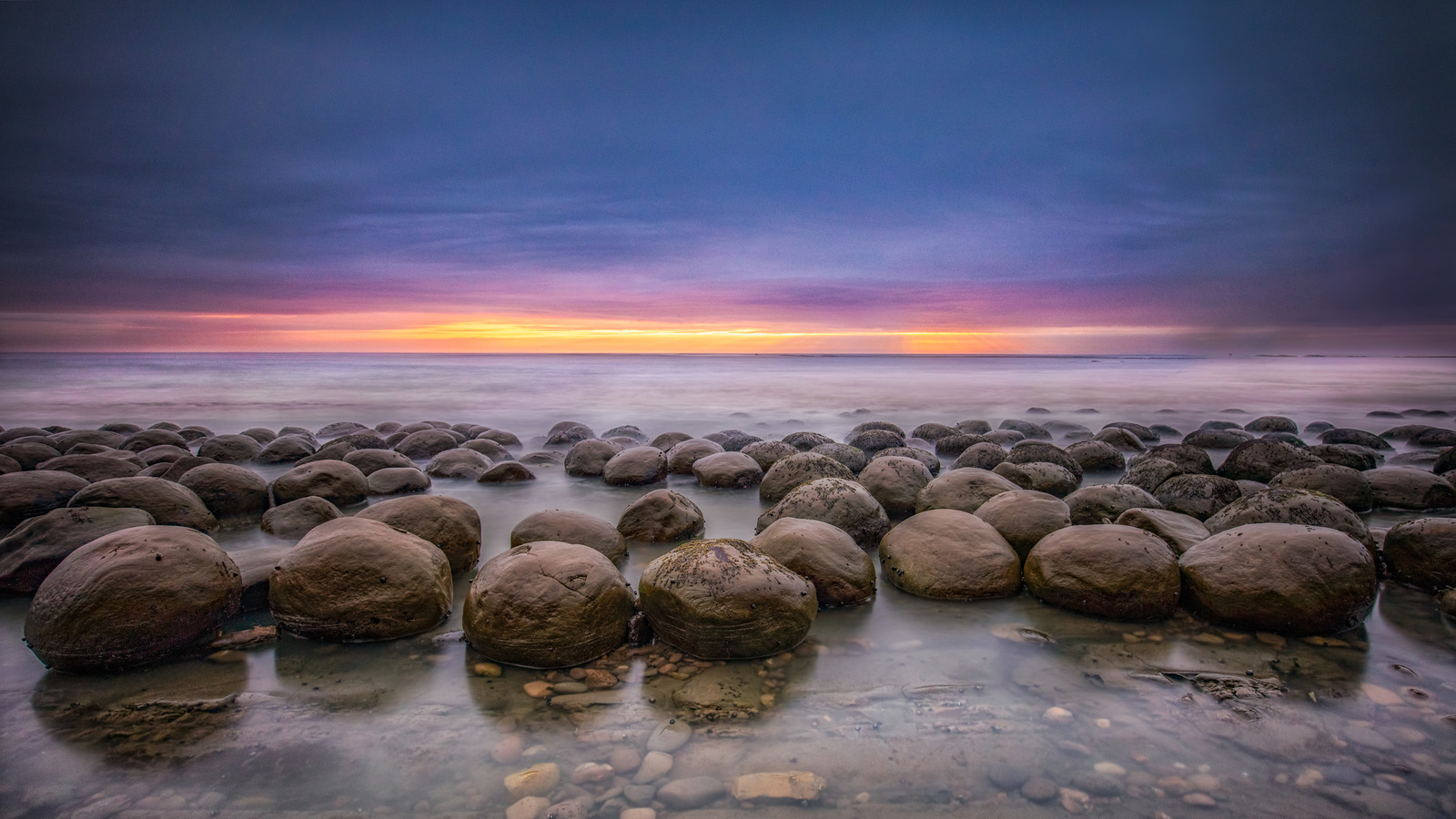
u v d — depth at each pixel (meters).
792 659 4.84
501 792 3.46
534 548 5.15
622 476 10.81
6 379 34.28
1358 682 4.46
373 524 5.50
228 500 8.30
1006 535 6.64
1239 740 3.86
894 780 3.54
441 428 16.23
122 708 4.20
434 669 4.68
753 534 8.30
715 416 21.36
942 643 5.07
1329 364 58.34
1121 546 5.54
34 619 4.66
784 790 3.47
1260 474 10.61
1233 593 5.20
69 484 8.05
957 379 36.97
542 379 35.47
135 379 34.41
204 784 3.52
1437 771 3.58
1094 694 4.34
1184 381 34.59
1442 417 20.52
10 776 3.55
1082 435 16.44
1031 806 3.35
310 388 30.06
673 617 4.88
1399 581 6.12
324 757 3.73
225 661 4.77
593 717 4.12
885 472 8.85
